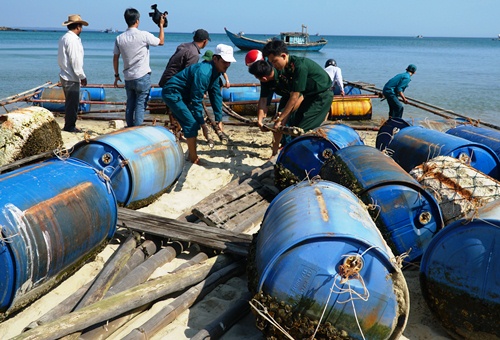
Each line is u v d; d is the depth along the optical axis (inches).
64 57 380.5
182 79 292.5
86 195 175.8
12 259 144.2
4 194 151.9
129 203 229.8
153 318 153.3
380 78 1130.7
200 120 301.0
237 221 230.1
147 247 197.9
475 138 275.7
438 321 157.6
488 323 143.9
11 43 3097.9
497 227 140.0
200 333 147.6
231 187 262.4
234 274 186.2
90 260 193.3
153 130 255.8
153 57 1705.2
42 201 158.1
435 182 201.9
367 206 178.9
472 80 1091.3
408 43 6043.3
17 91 753.6
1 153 265.0
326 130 264.4
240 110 538.0
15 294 147.2
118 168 221.5
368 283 134.7
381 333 136.9
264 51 280.2
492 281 140.7
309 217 144.5
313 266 134.9
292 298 136.3
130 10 335.0
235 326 159.0
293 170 253.8
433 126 320.8
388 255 136.7
